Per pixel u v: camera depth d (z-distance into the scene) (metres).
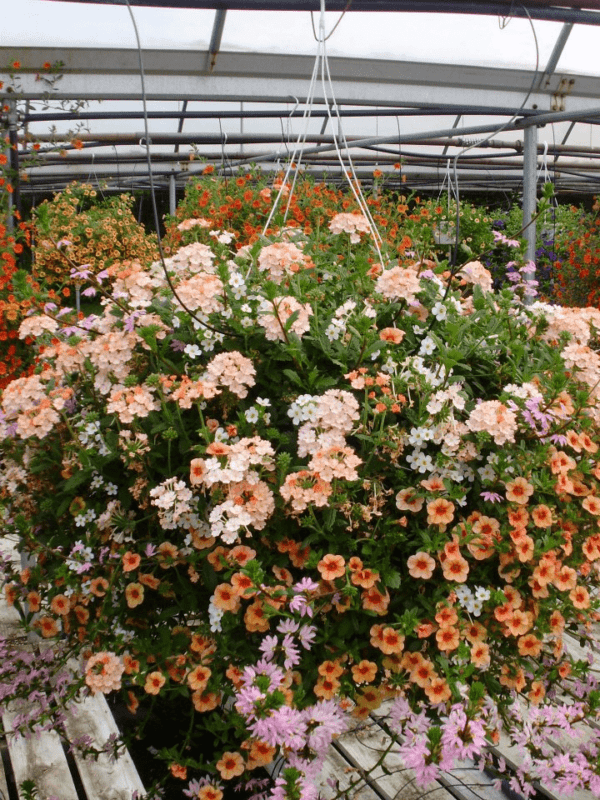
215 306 1.70
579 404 1.67
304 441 1.58
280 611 1.52
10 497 1.96
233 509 1.46
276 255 1.82
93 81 4.62
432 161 8.16
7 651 2.09
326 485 1.46
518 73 5.15
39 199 11.05
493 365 1.83
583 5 3.76
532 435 1.68
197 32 4.49
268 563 1.58
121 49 4.58
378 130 7.44
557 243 8.45
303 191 5.24
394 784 1.95
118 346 1.72
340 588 1.51
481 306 1.98
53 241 1.98
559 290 7.40
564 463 1.64
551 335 2.02
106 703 2.22
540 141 7.78
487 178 9.20
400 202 5.34
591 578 1.89
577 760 1.64
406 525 1.63
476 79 5.17
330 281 2.06
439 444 1.64
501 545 1.56
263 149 7.77
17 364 4.27
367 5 3.60
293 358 1.68
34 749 2.03
